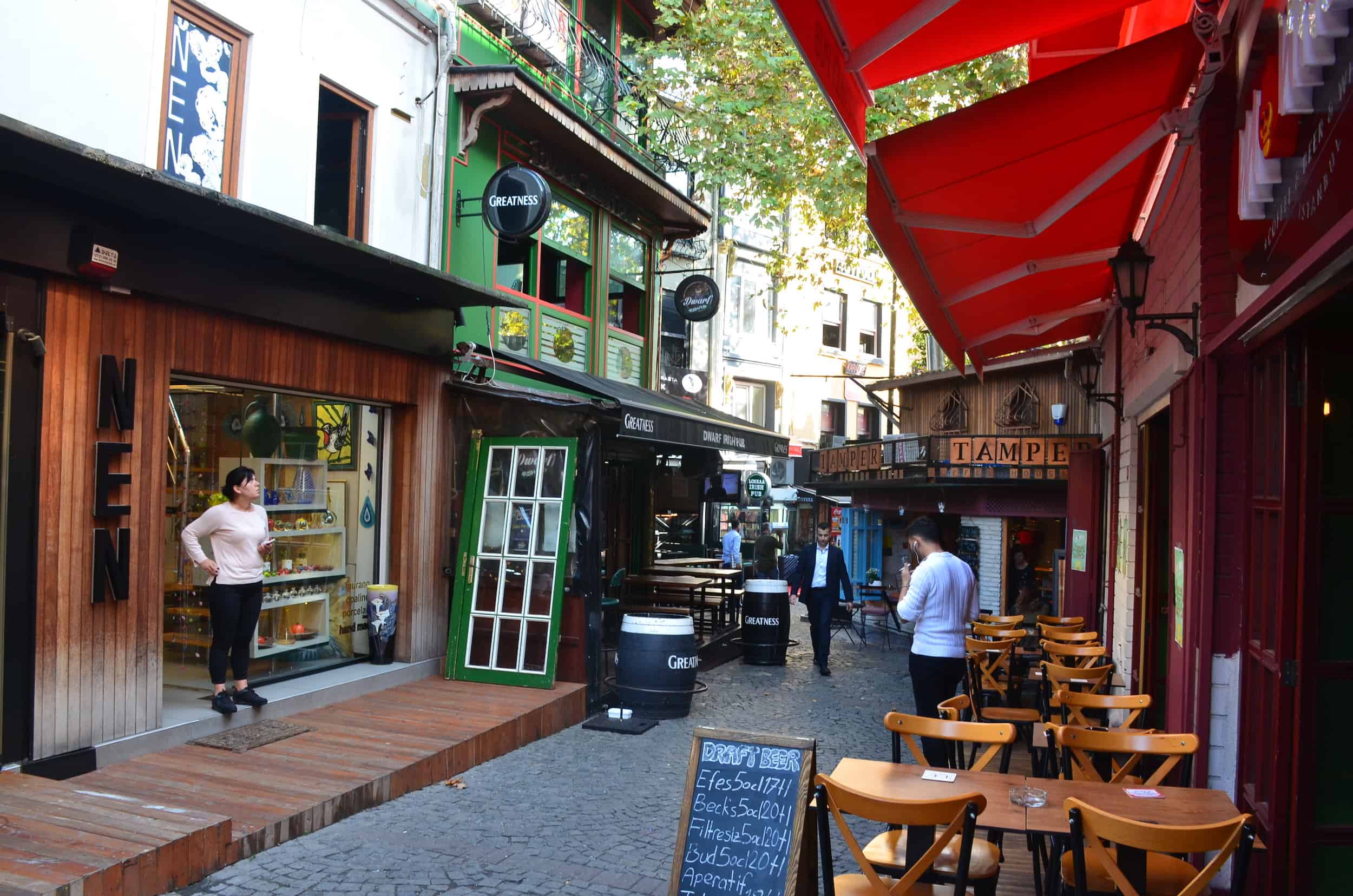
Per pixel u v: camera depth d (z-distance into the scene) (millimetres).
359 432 9320
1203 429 5484
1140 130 5715
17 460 5695
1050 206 6492
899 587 19672
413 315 9281
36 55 6508
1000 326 10328
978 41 4898
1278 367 4812
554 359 13312
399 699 8492
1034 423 18547
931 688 7328
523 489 9664
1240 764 5211
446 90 10820
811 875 4230
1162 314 5926
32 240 5652
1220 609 5398
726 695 11062
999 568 16422
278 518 8523
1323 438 4438
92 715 6117
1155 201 7070
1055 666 7078
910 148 5234
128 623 6367
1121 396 10133
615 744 8398
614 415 9586
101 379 6168
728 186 23188
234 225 6586
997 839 4773
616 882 5242
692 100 15875
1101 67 4871
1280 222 3631
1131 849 3846
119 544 6254
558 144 12852
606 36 15859
